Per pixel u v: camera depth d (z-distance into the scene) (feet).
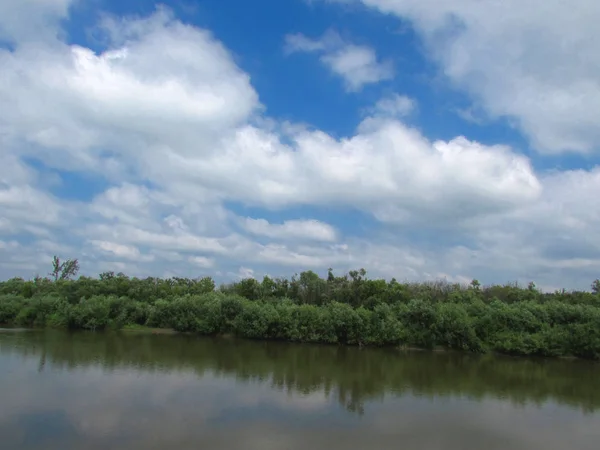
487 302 199.21
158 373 106.93
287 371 116.57
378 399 91.97
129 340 163.53
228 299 183.93
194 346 154.10
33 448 61.11
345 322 167.02
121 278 234.38
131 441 64.28
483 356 151.53
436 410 85.66
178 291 226.58
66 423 70.44
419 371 123.24
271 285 218.18
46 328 194.59
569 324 153.58
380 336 163.63
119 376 101.91
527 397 98.02
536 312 162.40
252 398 88.38
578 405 92.89
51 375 100.42
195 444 64.18
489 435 73.51
